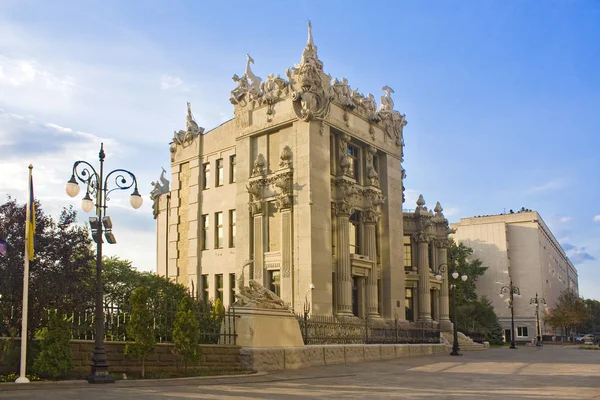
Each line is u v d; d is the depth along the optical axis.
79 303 22.47
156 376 20.20
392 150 48.38
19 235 22.25
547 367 28.83
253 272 41.38
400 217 47.94
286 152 40.16
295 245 38.81
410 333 43.16
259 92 43.69
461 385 19.86
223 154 47.19
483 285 106.75
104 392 15.69
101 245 19.31
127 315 22.02
